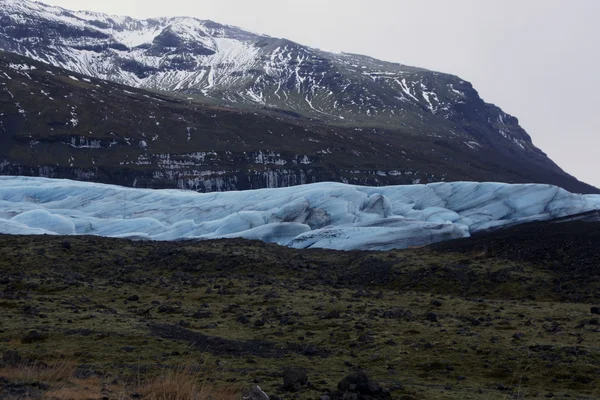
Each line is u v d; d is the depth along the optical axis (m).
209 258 58.12
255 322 33.47
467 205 91.69
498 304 40.81
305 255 62.97
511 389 21.94
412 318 34.59
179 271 52.81
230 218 88.88
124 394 16.92
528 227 72.12
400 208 93.81
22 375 19.72
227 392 18.80
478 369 24.64
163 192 113.12
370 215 89.19
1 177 125.56
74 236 67.25
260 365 25.02
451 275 52.34
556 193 88.19
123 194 110.50
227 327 32.94
